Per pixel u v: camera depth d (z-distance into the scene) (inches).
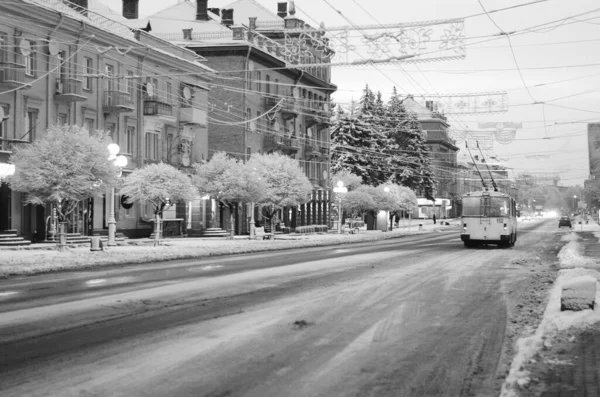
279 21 2920.8
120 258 1090.7
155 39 1996.8
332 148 3796.8
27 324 458.3
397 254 1370.6
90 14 1817.2
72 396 281.9
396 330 456.8
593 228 3567.9
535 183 7190.0
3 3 1386.6
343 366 346.0
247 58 2518.5
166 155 2097.7
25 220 1537.9
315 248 1684.3
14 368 330.3
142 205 1966.0
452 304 595.8
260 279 800.3
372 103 4065.0
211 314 514.9
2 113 1384.1
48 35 1555.1
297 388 301.0
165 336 420.5
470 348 396.8
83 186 1320.1
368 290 695.1
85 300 588.1
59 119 1628.9
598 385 302.7
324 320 494.0
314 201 3262.8
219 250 1386.6
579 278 519.2
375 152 3905.0
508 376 321.4
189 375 320.8
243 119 2536.9
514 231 1792.6
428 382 315.3
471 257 1284.4
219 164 1991.9
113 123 1813.5
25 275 862.5
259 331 443.5
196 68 2197.3
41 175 1310.3
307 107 3144.7
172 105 2027.6
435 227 3949.3
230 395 287.6
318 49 920.9
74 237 1572.3
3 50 1360.7
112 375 318.3
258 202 2154.3
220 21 2834.6
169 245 1578.5
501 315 531.5
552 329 440.5
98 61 1727.4
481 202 1660.9
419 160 4178.2
